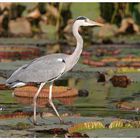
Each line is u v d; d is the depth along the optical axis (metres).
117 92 18.03
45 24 34.16
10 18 34.16
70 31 34.06
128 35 33.94
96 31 33.44
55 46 29.42
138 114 15.09
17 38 33.12
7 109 15.45
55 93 17.16
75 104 16.25
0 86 18.28
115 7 34.03
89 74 21.16
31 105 16.03
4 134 13.16
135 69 21.72
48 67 14.38
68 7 34.03
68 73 21.31
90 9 34.03
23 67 14.73
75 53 14.54
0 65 22.80
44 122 14.13
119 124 13.67
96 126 13.57
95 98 17.09
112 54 26.47
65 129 13.58
